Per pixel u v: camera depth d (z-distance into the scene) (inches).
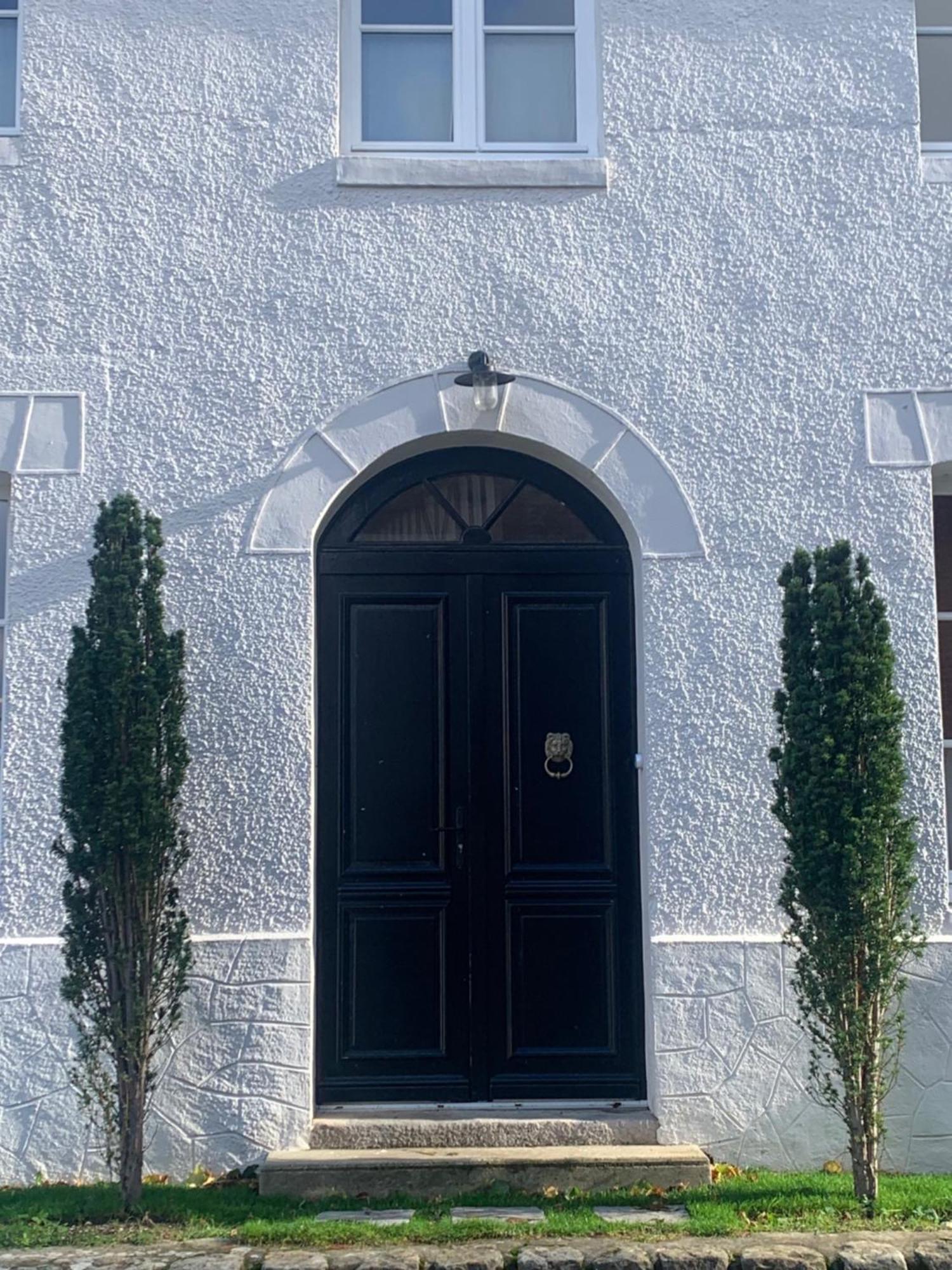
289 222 257.6
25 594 248.4
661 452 254.7
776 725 246.8
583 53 271.0
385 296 256.7
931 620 252.7
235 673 247.3
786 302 259.3
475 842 253.4
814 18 265.6
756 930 244.5
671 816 246.5
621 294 258.5
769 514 254.1
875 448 256.5
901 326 259.6
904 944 215.9
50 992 238.2
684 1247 196.7
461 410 254.2
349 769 254.7
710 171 261.7
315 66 261.7
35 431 252.1
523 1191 225.0
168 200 257.3
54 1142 235.1
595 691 258.5
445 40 271.6
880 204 262.2
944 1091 240.1
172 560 249.4
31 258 255.6
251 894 242.2
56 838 234.5
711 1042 240.4
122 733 218.5
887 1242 199.0
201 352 254.5
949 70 273.0
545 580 260.5
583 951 253.0
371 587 259.0
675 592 251.3
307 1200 222.1
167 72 260.2
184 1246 200.8
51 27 260.5
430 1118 239.5
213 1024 238.1
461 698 257.1
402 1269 190.7
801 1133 238.5
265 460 252.5
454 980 251.0
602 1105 246.4
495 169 259.3
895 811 215.0
